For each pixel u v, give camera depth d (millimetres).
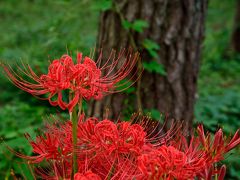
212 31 13219
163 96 4262
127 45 4207
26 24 13211
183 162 2021
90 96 2170
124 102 4164
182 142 2307
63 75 2062
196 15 4336
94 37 8391
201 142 2287
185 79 4348
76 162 2188
